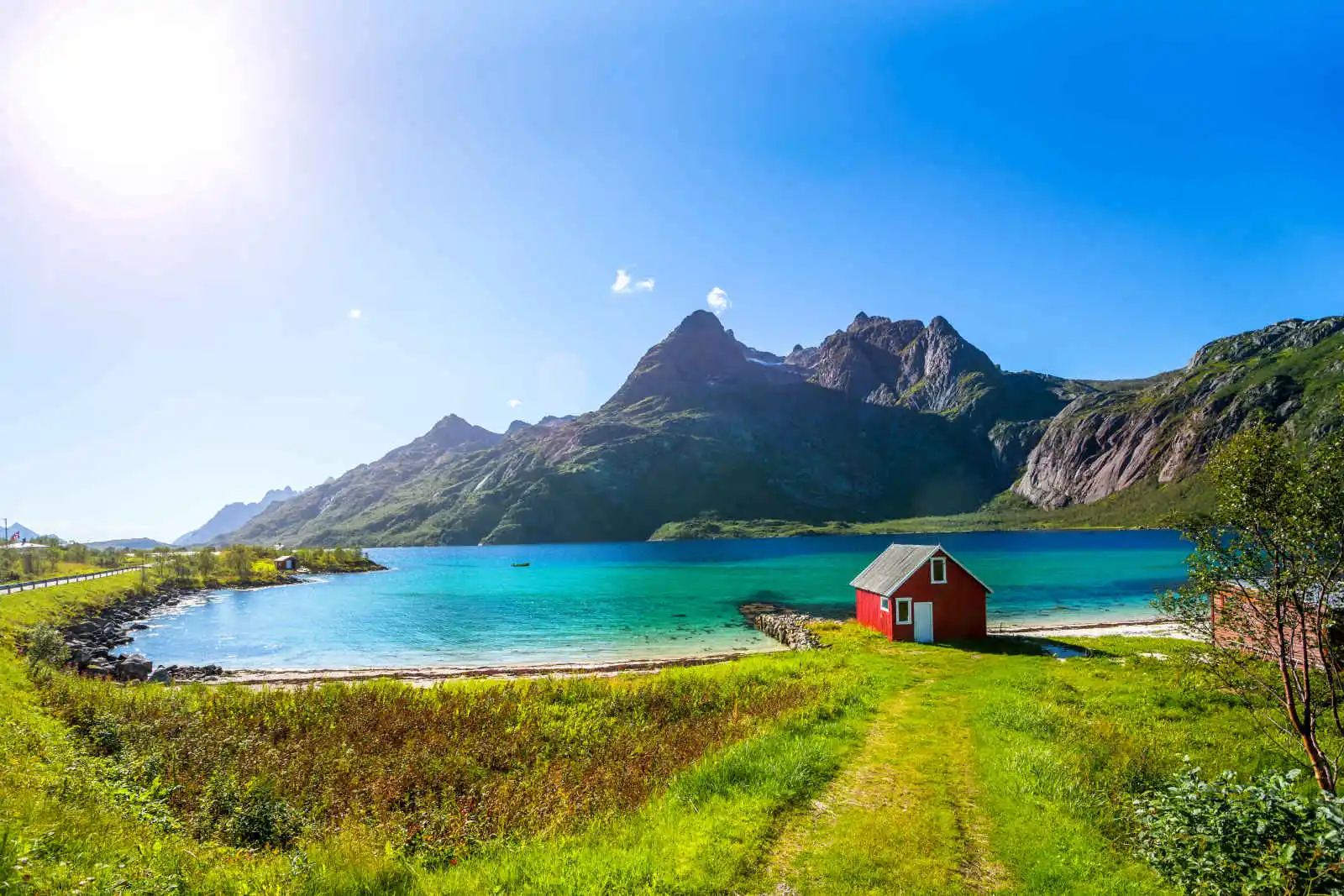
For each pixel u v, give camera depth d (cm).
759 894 1002
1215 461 1353
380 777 1741
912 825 1258
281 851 1272
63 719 2214
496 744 2134
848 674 3016
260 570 13038
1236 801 994
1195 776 1205
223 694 2681
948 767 1634
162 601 8850
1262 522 1270
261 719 2395
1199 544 1373
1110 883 1041
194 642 5822
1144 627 5397
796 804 1373
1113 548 15912
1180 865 1002
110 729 2045
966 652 3900
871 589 4853
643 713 2534
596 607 7825
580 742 2208
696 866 1066
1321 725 1870
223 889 950
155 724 2167
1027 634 5094
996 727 1958
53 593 6825
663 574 11975
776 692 2658
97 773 1587
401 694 2764
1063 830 1229
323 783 1731
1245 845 945
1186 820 1031
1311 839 889
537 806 1438
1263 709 1997
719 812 1296
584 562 16162
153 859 998
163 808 1370
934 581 4488
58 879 836
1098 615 6369
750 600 8256
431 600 9006
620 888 991
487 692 2769
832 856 1130
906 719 2156
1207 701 2273
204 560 12262
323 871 1020
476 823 1360
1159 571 10481
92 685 2792
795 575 11406
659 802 1377
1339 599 1202
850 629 5062
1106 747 1689
